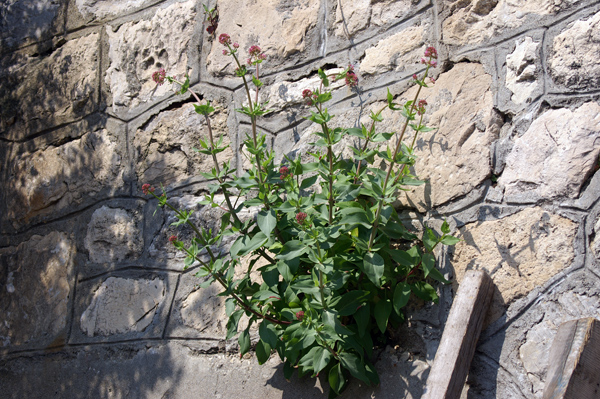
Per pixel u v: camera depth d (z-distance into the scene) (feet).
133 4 8.29
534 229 5.48
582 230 5.28
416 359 5.76
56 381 7.40
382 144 6.40
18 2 9.27
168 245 7.30
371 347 5.74
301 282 5.60
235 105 7.36
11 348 7.97
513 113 5.80
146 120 7.82
